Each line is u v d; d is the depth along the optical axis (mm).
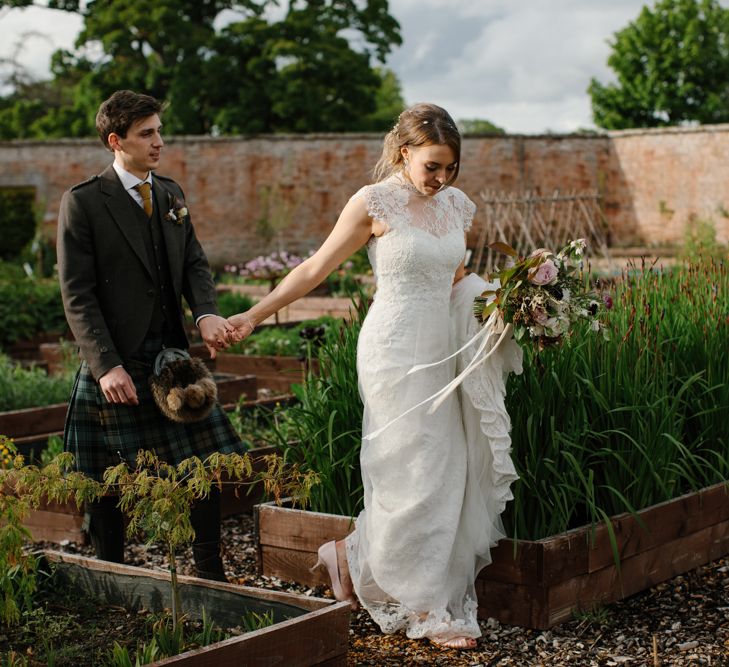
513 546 3641
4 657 3162
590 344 4211
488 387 3576
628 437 3889
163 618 3457
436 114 3479
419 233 3557
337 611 3074
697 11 35812
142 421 3910
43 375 8430
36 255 22125
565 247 3498
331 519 4102
